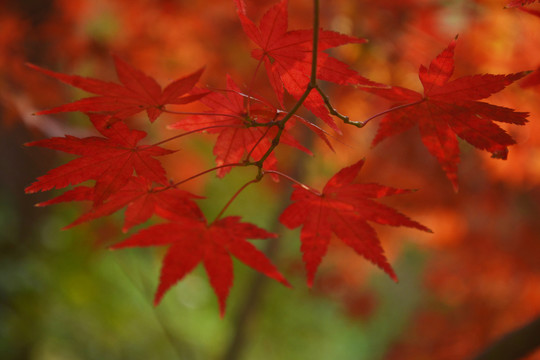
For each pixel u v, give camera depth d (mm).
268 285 5535
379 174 5586
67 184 1372
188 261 1604
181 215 1513
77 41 4270
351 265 7738
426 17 3879
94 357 7742
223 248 1592
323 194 1495
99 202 1354
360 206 1505
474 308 6520
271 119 1508
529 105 3436
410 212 5930
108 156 1352
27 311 5840
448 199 5672
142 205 1517
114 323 8062
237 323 5543
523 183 5016
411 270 12469
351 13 3959
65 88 4391
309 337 10789
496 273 6355
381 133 1505
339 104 4492
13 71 3818
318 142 4918
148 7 4484
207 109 3727
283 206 5246
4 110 3793
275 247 5273
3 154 5016
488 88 1358
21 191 5418
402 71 4016
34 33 4035
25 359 5801
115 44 4469
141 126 4816
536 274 6180
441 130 1489
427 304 8641
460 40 3799
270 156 1613
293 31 1314
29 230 5773
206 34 4691
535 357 4191
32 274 5816
